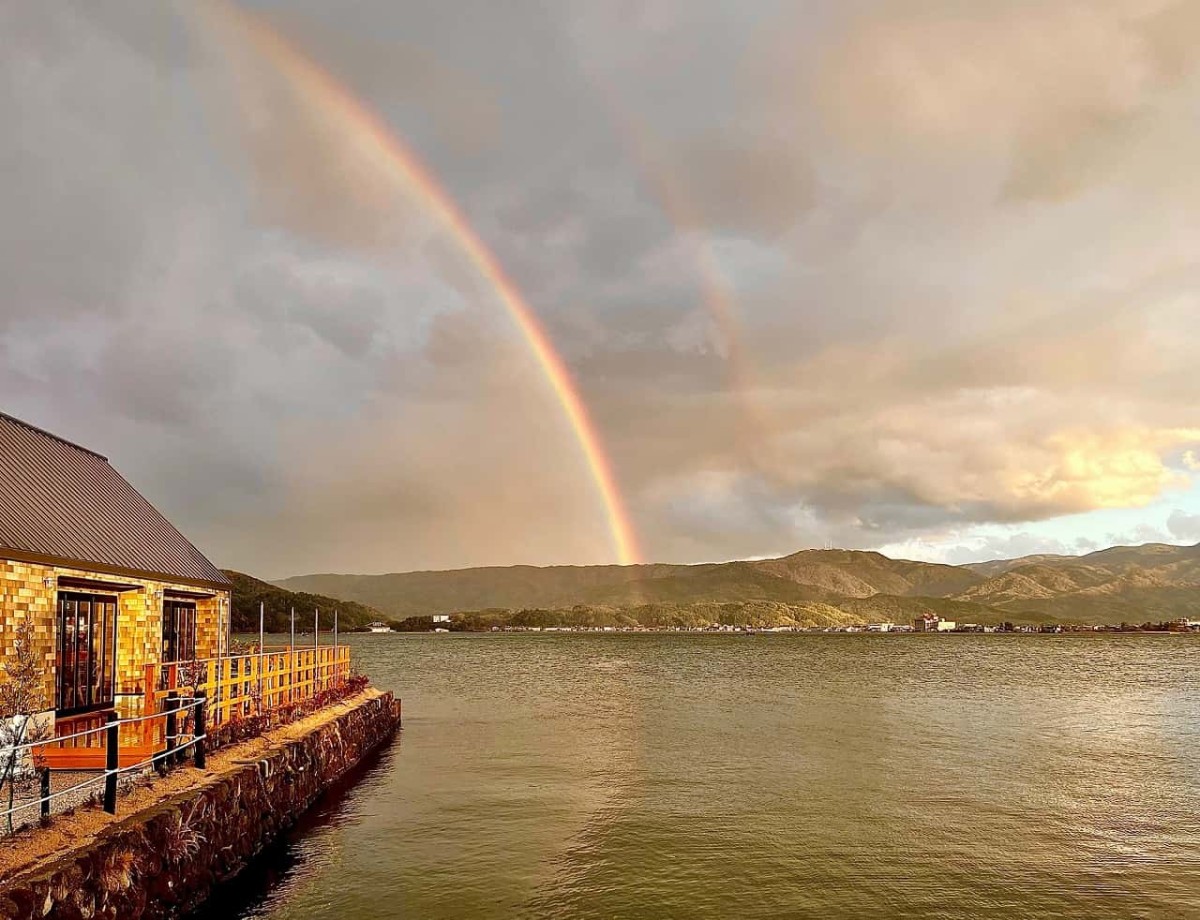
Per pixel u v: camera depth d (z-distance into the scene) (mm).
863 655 167375
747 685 82062
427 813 24391
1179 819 24094
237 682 23625
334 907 16781
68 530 20703
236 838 17406
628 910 16797
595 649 197500
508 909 16766
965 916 16672
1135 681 90562
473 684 82062
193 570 27891
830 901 17359
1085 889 18141
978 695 70312
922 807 25469
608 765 32656
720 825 23203
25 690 15039
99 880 12219
